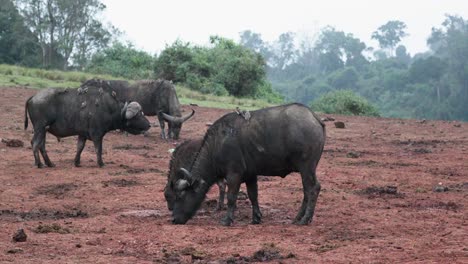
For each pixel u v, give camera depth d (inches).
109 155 1173.7
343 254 531.8
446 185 917.8
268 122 664.4
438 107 6392.7
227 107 2185.0
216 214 743.1
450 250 536.7
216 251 551.5
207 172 686.5
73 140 1344.7
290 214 729.6
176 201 680.4
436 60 6929.1
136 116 1045.8
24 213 727.7
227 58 3196.4
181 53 3125.0
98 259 524.7
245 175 677.3
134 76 3198.8
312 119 661.3
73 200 802.8
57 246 567.2
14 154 1142.3
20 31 4569.4
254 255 531.8
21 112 1657.2
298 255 533.0
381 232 625.9
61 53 4771.2
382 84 7288.4
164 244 579.5
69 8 4591.5
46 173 981.2
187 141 706.8
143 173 1000.9
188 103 2186.3
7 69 2472.9
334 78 7593.5
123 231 633.6
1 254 537.0
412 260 508.7
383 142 1455.5
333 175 994.1
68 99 1035.9
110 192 850.8
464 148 1358.3
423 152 1290.6
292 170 675.4
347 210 740.0
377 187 880.3
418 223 663.8
